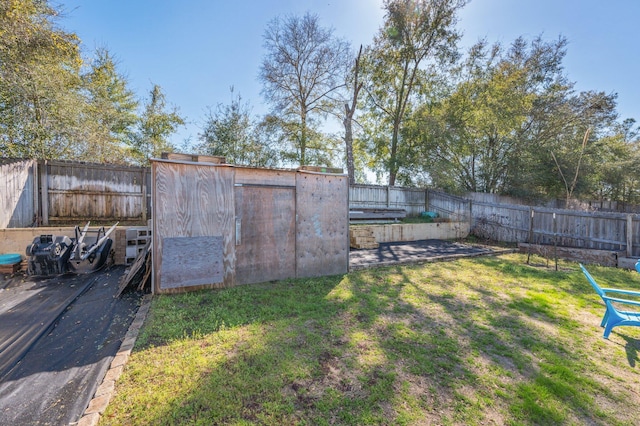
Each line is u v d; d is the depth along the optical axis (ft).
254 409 5.80
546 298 13.53
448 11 44.62
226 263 13.88
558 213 28.14
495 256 24.93
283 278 15.57
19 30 22.11
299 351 8.12
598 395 6.75
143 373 6.86
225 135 38.60
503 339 9.42
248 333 9.13
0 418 5.45
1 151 24.76
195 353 7.85
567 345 9.14
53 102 27.61
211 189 13.50
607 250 23.49
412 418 5.73
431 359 8.05
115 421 5.36
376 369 7.41
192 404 5.85
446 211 40.16
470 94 46.03
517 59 47.01
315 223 16.58
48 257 15.89
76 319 10.36
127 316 10.64
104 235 18.71
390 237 31.81
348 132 51.03
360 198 37.11
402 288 14.76
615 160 51.01
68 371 7.06
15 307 11.48
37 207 21.54
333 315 10.90
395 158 48.93
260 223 14.84
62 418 5.48
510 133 44.55
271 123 46.47
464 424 5.63
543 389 6.83
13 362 7.47
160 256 12.44
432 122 44.60
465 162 48.42
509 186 45.73
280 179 15.39
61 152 28.84
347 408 5.93
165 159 12.59
